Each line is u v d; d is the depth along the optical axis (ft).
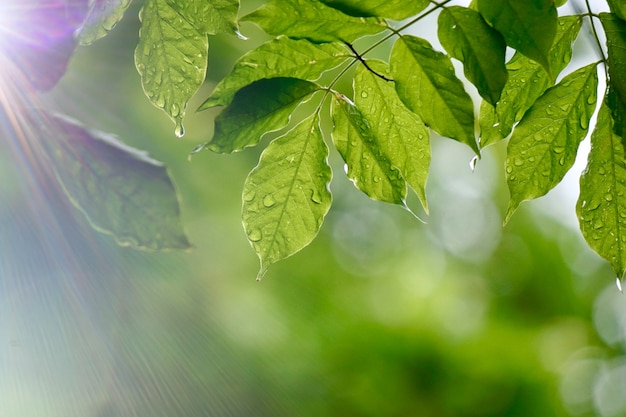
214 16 4.11
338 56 4.24
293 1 3.79
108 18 4.00
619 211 4.58
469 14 3.67
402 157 4.47
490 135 4.62
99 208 3.84
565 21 4.31
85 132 3.81
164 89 4.31
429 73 3.90
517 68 4.38
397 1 3.63
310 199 4.56
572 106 4.45
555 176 4.61
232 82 4.24
